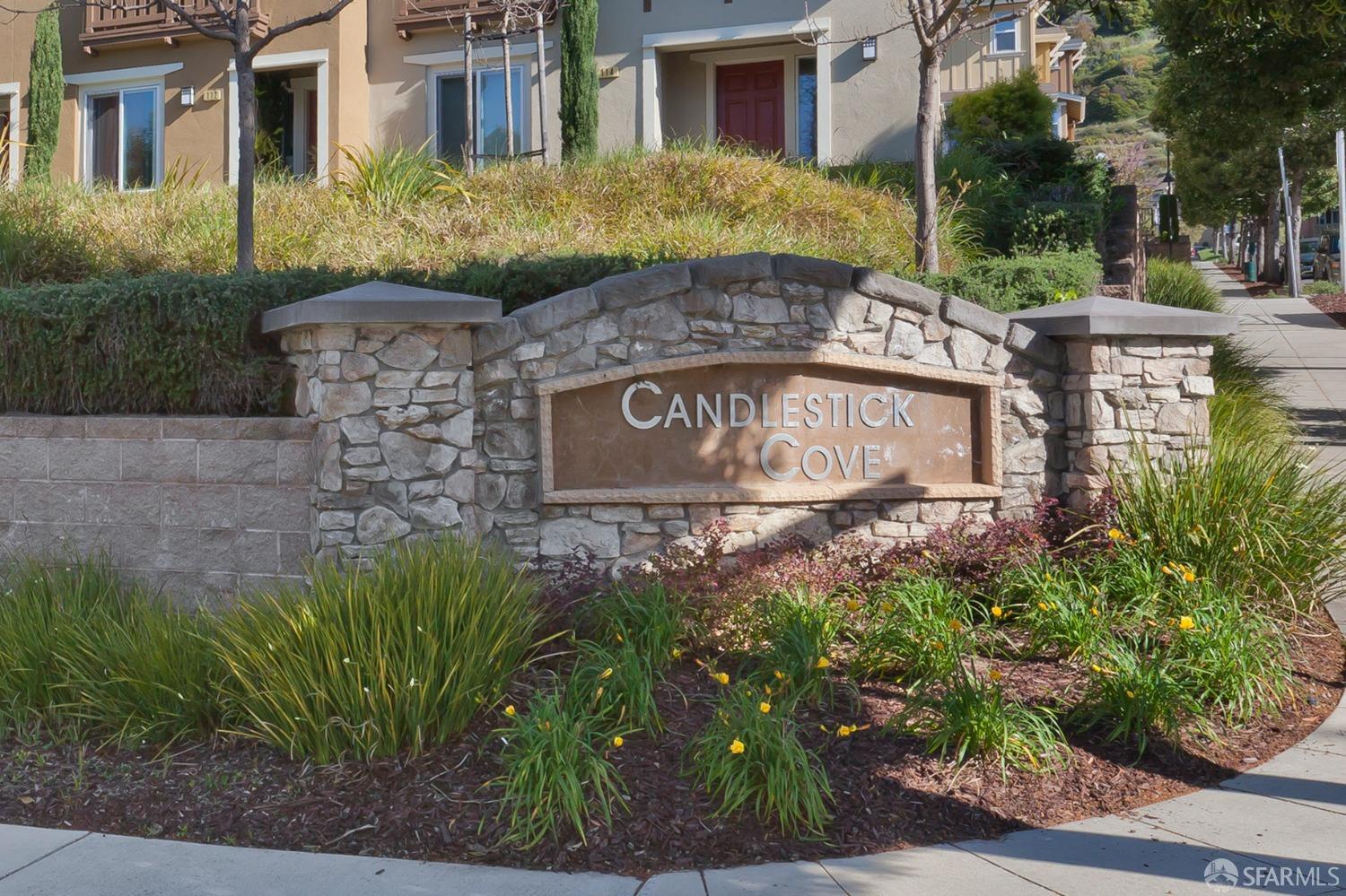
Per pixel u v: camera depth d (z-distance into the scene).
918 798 4.54
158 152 18.70
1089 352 7.25
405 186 11.98
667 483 6.79
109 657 5.42
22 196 11.61
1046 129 17.84
